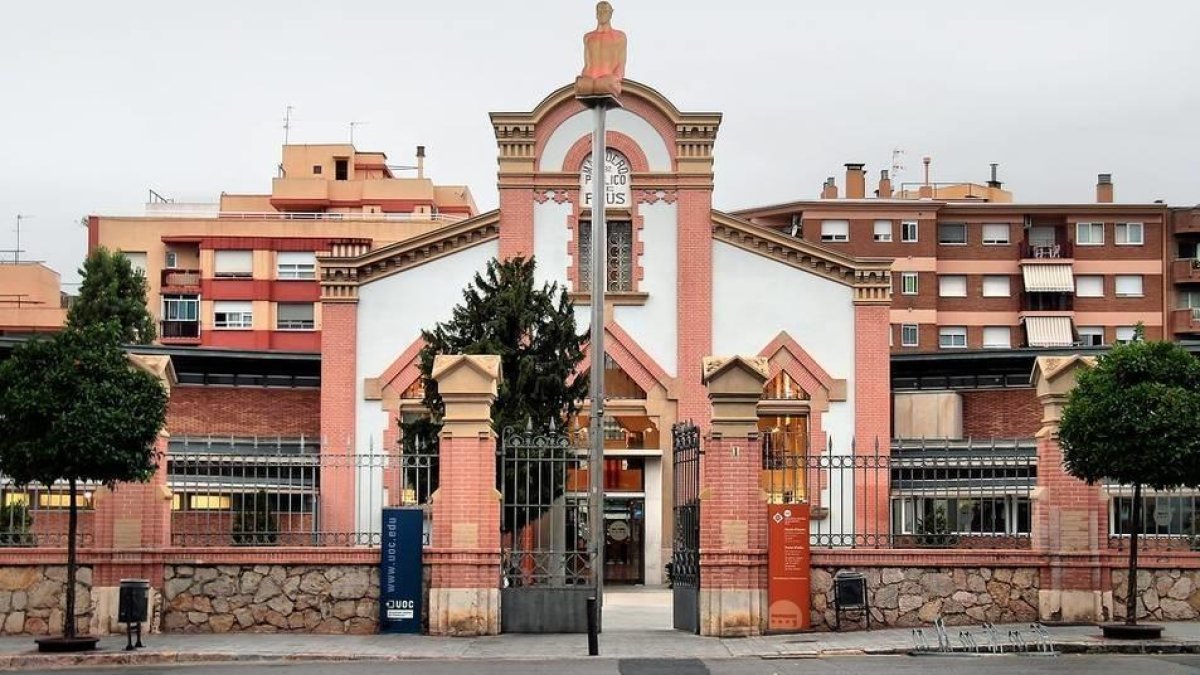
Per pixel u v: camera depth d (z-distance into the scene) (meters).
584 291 45.41
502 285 39.19
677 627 27.70
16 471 24.19
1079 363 26.80
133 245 84.75
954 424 50.84
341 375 45.09
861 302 45.75
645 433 45.47
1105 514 26.88
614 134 45.97
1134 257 88.94
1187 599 26.75
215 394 48.53
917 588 26.48
